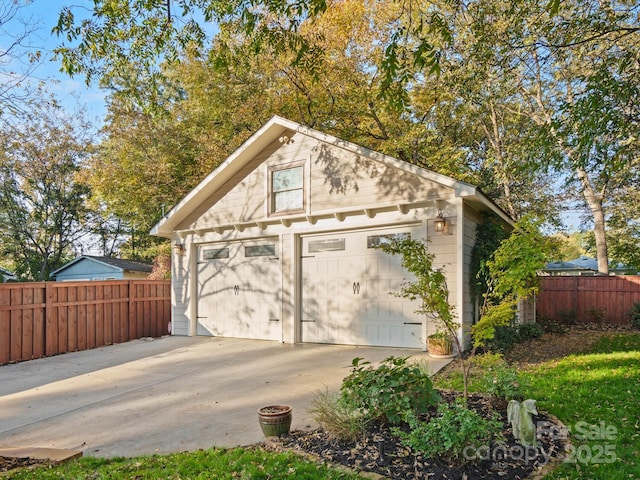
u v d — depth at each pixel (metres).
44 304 9.23
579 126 5.45
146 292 11.89
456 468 3.38
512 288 4.53
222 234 10.80
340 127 16.19
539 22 6.59
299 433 4.25
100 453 4.14
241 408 5.32
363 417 4.09
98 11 5.26
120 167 17.86
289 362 7.68
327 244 9.38
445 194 7.96
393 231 8.58
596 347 9.07
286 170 9.84
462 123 16.69
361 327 8.84
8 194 23.98
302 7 4.71
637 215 16.50
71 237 28.64
